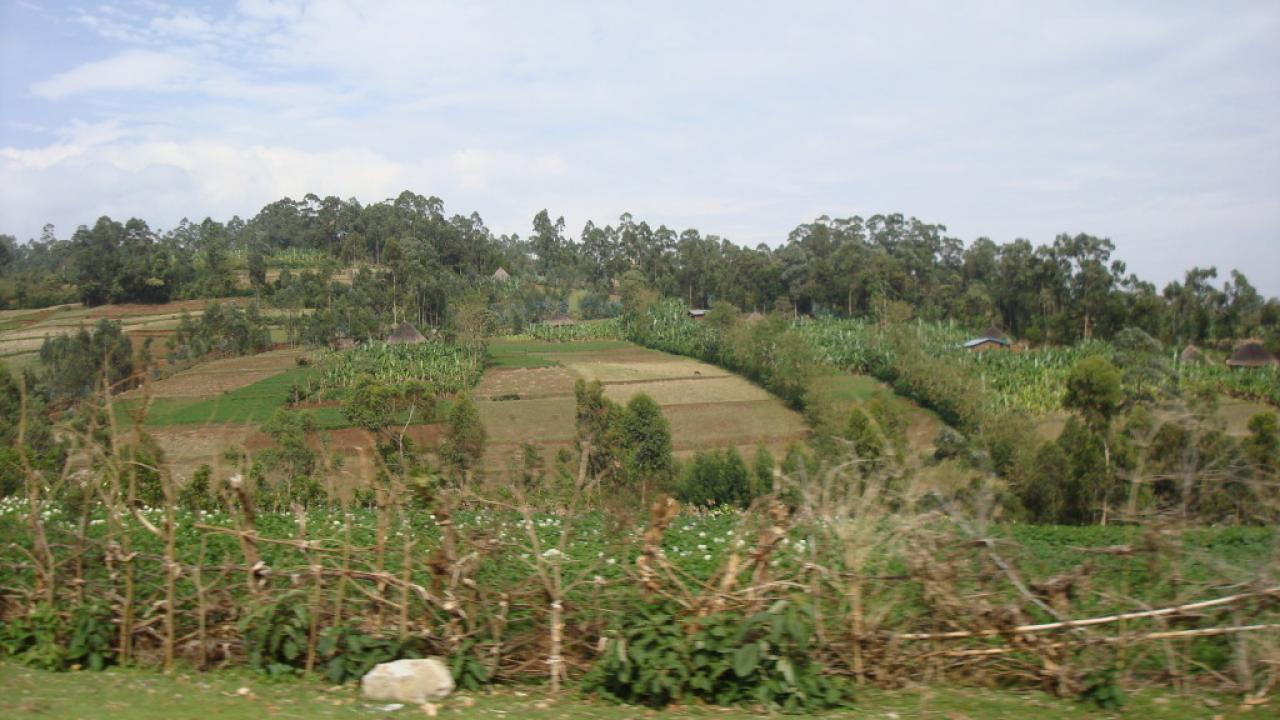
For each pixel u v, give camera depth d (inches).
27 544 262.8
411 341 2000.5
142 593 245.3
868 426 961.5
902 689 218.2
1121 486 712.4
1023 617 223.0
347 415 1008.9
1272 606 216.7
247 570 236.2
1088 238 2134.6
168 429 904.9
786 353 1660.9
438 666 212.4
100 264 2033.7
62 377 981.8
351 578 232.1
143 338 1684.3
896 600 229.9
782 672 203.2
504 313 2758.4
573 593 233.0
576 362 2110.0
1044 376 1690.5
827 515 231.6
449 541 233.3
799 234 3767.2
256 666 225.6
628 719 195.2
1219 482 261.6
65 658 231.8
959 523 243.8
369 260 3179.1
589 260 3651.6
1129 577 239.3
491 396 1662.2
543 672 225.9
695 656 206.2
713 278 3107.8
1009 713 199.2
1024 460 863.7
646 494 454.3
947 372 1512.1
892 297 2679.6
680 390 1744.6
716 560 297.3
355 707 199.9
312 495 573.9
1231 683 212.2
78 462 267.0
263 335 1872.5
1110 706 202.5
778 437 1368.1
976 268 3213.6
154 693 207.0
